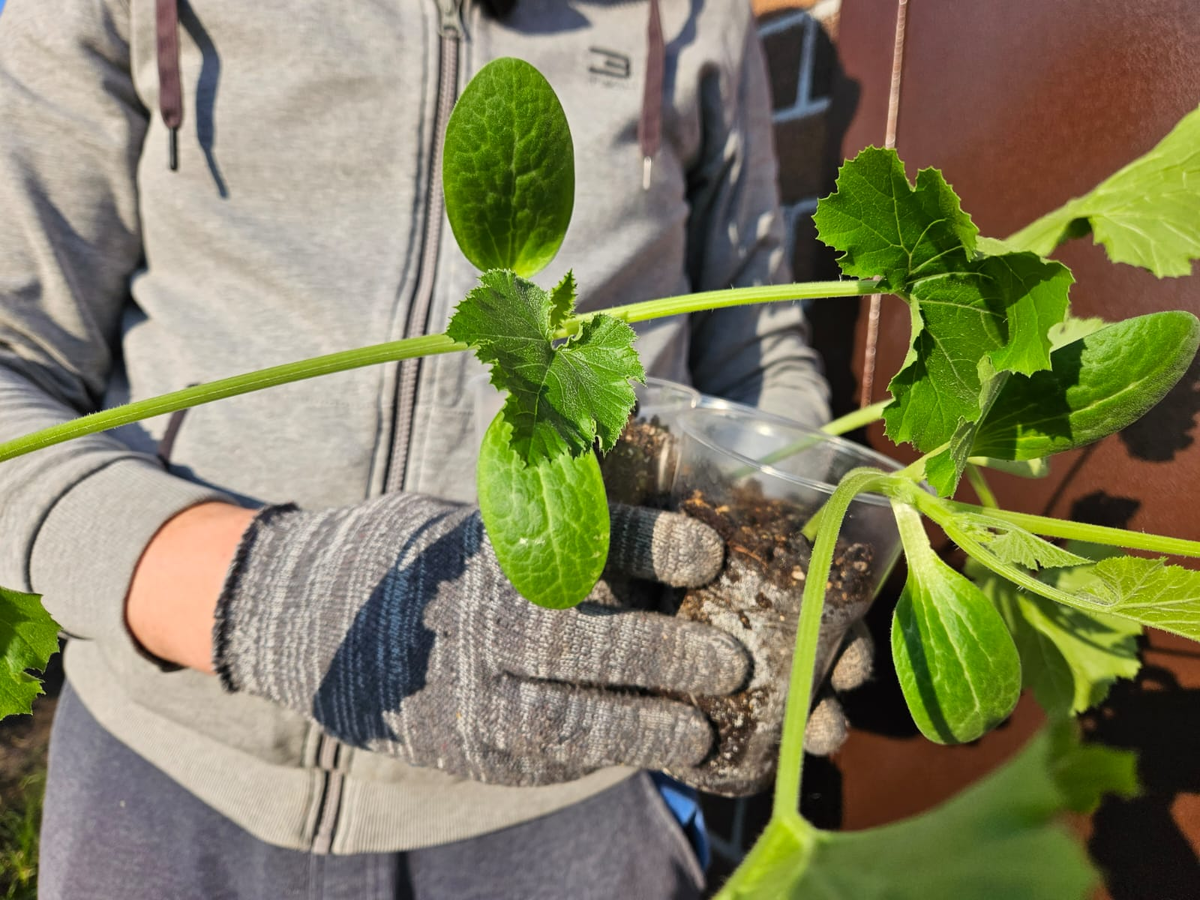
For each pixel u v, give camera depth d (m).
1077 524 0.26
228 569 0.35
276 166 0.45
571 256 0.49
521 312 0.23
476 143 0.24
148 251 0.47
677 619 0.33
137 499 0.39
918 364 0.23
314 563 0.35
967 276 0.23
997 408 0.26
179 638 0.36
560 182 0.25
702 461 0.34
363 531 0.35
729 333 0.58
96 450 0.41
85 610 0.37
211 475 0.45
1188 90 0.31
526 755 0.34
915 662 0.26
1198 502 0.32
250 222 0.45
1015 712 0.39
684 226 0.55
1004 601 0.33
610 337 0.23
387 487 0.46
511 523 0.24
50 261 0.43
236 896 0.46
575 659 0.32
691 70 0.51
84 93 0.43
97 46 0.43
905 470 0.28
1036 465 0.33
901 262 0.23
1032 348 0.22
